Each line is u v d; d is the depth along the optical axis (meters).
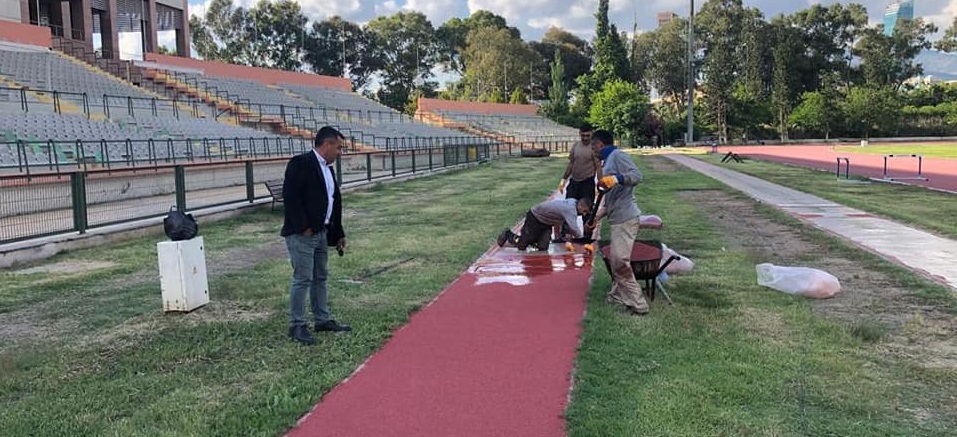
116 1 46.34
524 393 4.38
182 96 38.06
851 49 98.50
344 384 4.61
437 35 110.69
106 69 38.19
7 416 4.14
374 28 107.69
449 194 19.50
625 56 82.94
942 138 76.50
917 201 15.38
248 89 44.84
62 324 6.27
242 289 7.50
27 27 32.97
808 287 6.84
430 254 9.66
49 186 10.70
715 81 77.06
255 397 4.38
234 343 5.57
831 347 5.28
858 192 17.70
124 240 11.31
